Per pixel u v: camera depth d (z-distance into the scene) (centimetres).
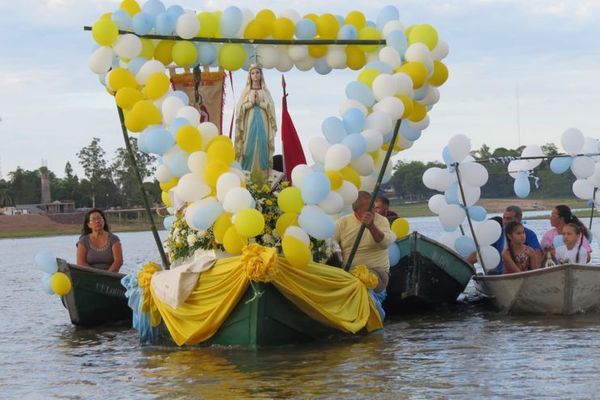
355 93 1180
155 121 1148
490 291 1427
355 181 1157
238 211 1062
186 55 1205
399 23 1233
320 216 1085
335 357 1050
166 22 1180
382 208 1387
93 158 11088
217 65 1244
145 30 1184
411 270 1453
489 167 3372
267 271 1044
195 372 993
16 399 912
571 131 1503
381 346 1122
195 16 1188
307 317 1123
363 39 1252
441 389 877
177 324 1136
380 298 1276
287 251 1080
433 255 1459
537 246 1449
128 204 10938
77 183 12825
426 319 1389
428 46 1212
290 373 967
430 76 1221
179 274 1118
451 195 1478
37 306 1811
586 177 1516
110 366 1068
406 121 1264
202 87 1299
